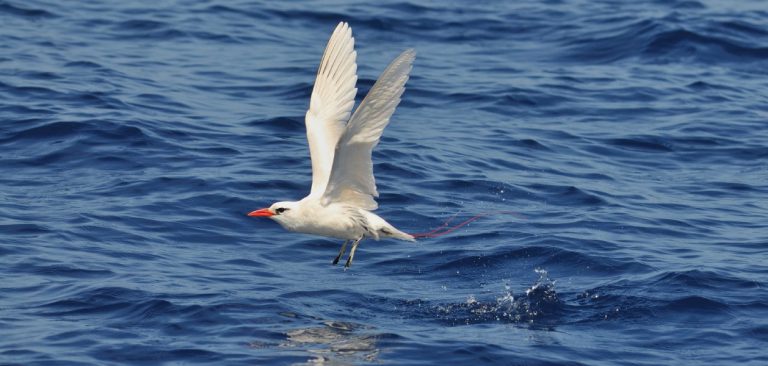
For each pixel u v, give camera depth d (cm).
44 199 1719
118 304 1368
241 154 1939
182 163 1884
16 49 2428
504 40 2700
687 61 2553
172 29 2661
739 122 2205
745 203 1834
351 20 2786
